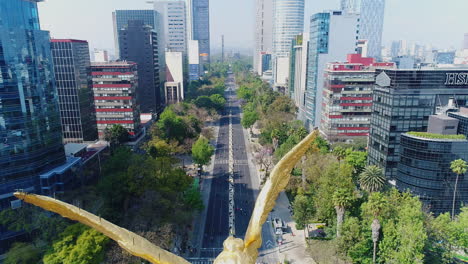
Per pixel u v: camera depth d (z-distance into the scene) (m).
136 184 107.00
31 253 80.56
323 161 130.12
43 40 111.88
